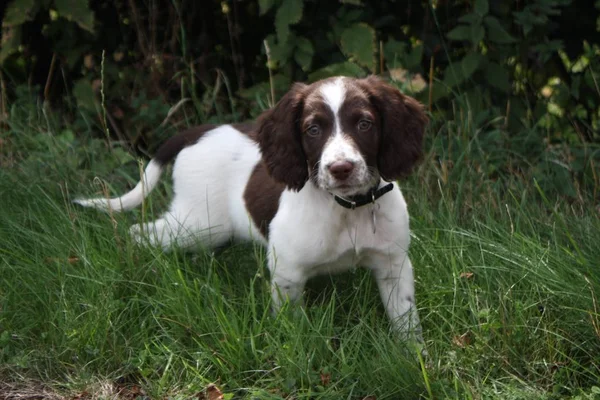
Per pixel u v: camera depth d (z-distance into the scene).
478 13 6.00
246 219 4.67
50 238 4.77
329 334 3.98
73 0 6.17
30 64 7.15
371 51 5.94
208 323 4.08
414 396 3.68
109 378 3.97
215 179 4.86
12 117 6.38
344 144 3.75
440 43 6.55
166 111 6.49
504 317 4.02
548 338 3.95
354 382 3.77
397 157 4.05
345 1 6.00
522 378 3.84
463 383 3.67
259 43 6.98
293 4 5.93
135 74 6.84
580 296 4.04
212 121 6.30
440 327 4.16
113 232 4.83
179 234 4.88
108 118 6.76
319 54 6.44
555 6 6.49
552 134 6.61
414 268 4.57
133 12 6.75
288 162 4.09
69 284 4.45
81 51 6.83
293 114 4.04
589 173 5.80
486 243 4.57
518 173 5.79
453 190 5.46
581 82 6.62
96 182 5.55
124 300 4.39
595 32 6.70
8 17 6.26
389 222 4.16
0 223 5.05
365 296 4.27
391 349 3.88
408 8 6.61
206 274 4.66
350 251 4.18
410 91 5.87
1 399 3.82
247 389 3.76
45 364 4.06
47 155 5.89
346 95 3.88
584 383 3.83
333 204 4.06
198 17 7.02
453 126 6.04
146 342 4.14
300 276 4.24
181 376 3.93
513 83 6.64
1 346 4.13
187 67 6.84
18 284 4.51
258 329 3.98
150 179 5.16
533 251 4.42
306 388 3.77
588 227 4.88
